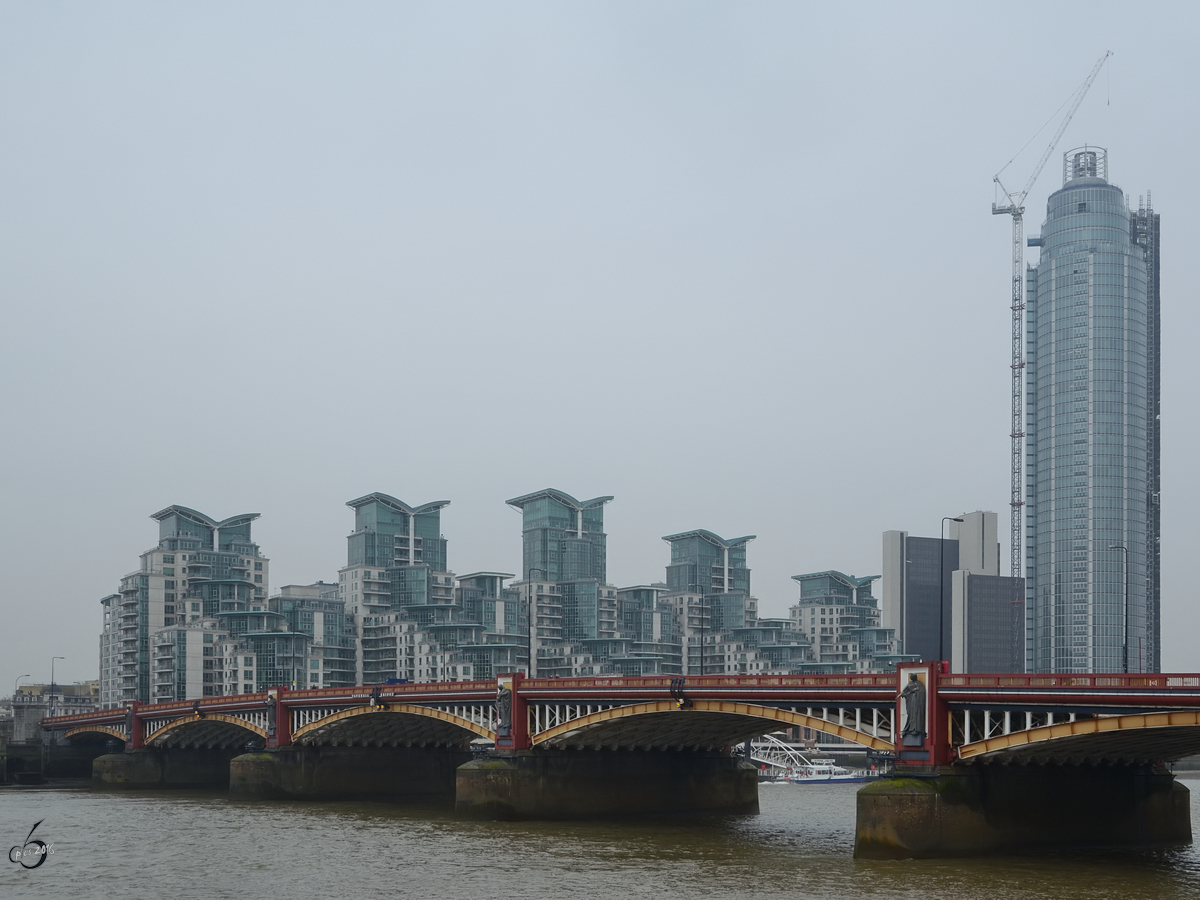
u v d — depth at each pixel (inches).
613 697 4692.4
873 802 3646.7
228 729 7460.6
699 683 4414.4
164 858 4040.4
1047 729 3467.0
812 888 3228.3
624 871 3590.1
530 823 4913.9
